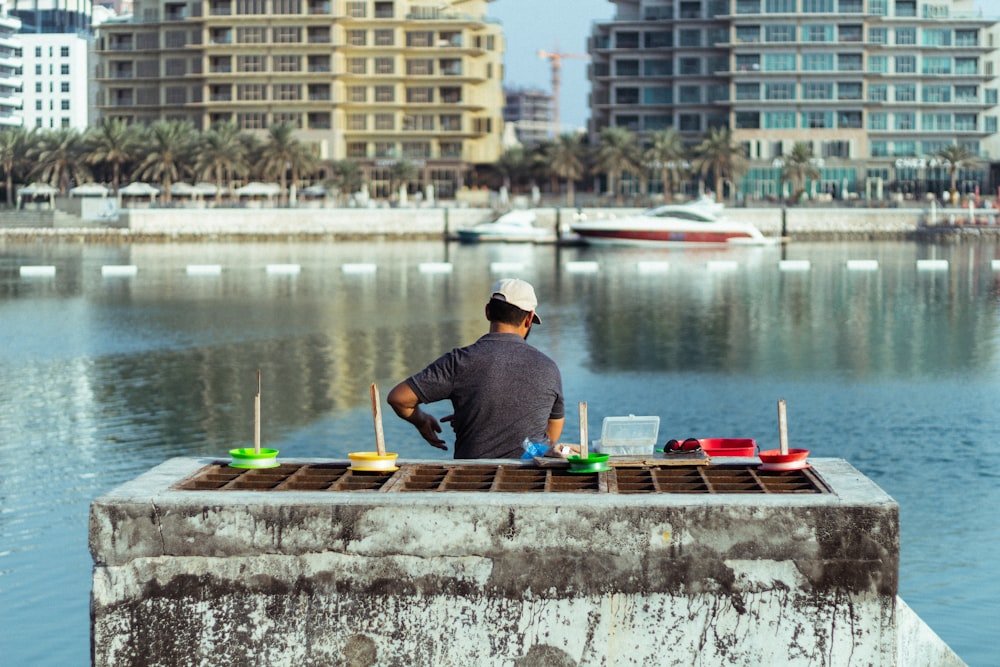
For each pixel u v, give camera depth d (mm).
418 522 5793
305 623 5832
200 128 171375
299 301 64438
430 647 5816
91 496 20578
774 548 5703
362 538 5805
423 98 173250
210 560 5836
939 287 73938
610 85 175125
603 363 39062
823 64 167250
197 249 120375
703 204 127000
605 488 6234
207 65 169250
